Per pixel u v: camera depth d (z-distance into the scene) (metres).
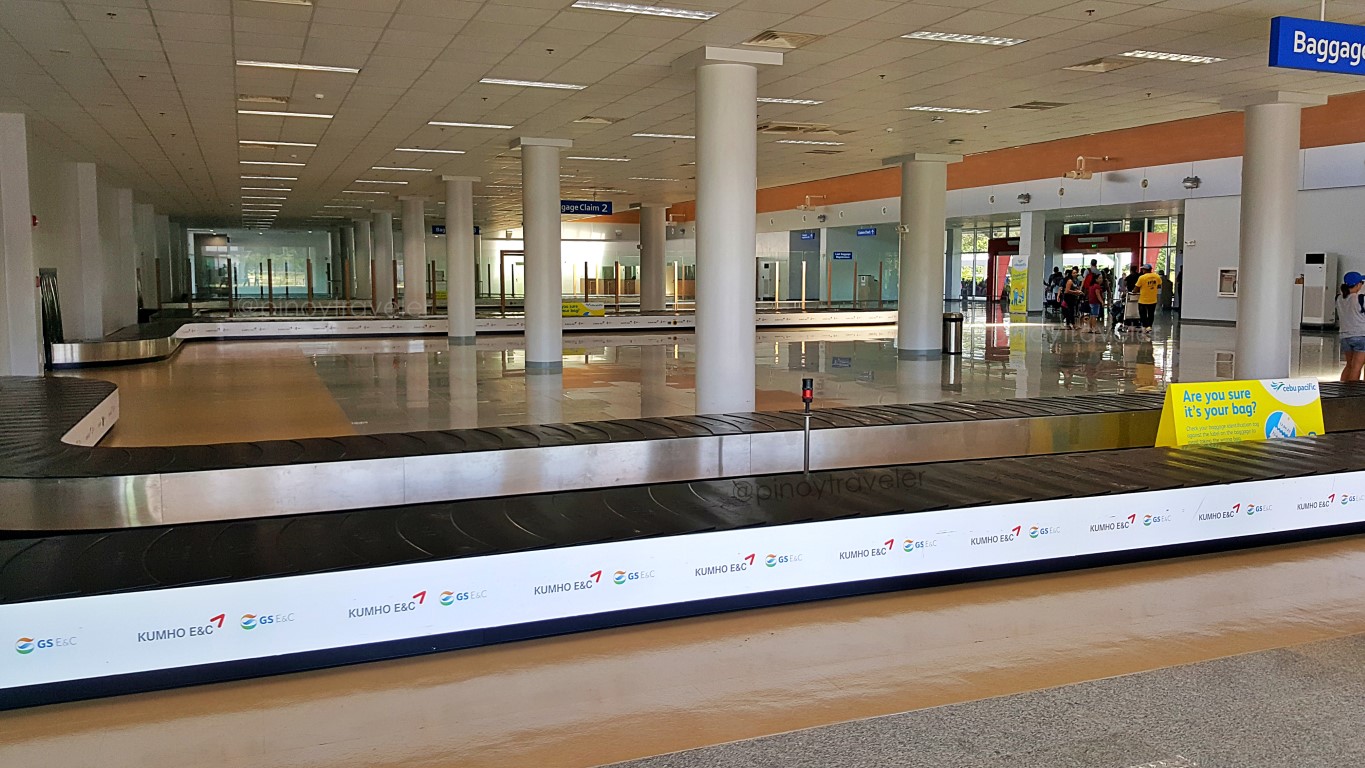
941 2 9.70
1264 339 14.89
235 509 7.82
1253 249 14.92
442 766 3.73
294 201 35.41
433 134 18.28
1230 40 11.42
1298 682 4.32
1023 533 6.11
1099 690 4.24
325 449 8.65
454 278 26.98
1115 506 6.39
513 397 14.82
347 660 4.68
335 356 23.16
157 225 44.91
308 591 4.59
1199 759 3.58
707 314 11.98
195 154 21.06
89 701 4.32
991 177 35.12
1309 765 3.53
